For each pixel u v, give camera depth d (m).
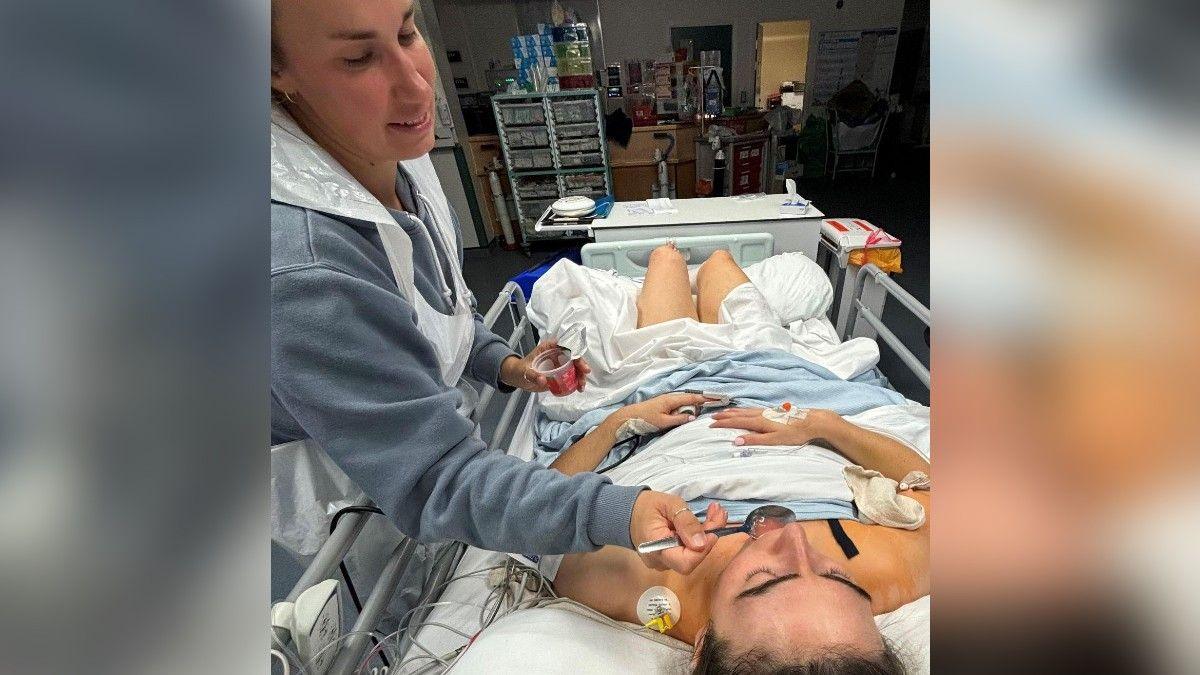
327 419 0.55
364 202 0.62
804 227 1.96
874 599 0.74
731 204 2.18
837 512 0.86
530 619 0.80
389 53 0.53
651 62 4.26
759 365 1.29
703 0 4.38
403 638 0.89
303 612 0.62
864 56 4.89
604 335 1.46
